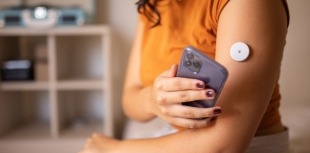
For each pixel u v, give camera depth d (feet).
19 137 9.19
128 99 4.13
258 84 2.74
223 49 2.83
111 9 10.59
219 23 2.97
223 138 2.75
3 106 9.53
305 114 7.80
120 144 3.43
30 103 11.02
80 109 11.18
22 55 10.58
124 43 10.78
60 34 8.72
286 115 7.70
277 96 3.45
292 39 9.73
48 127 10.21
